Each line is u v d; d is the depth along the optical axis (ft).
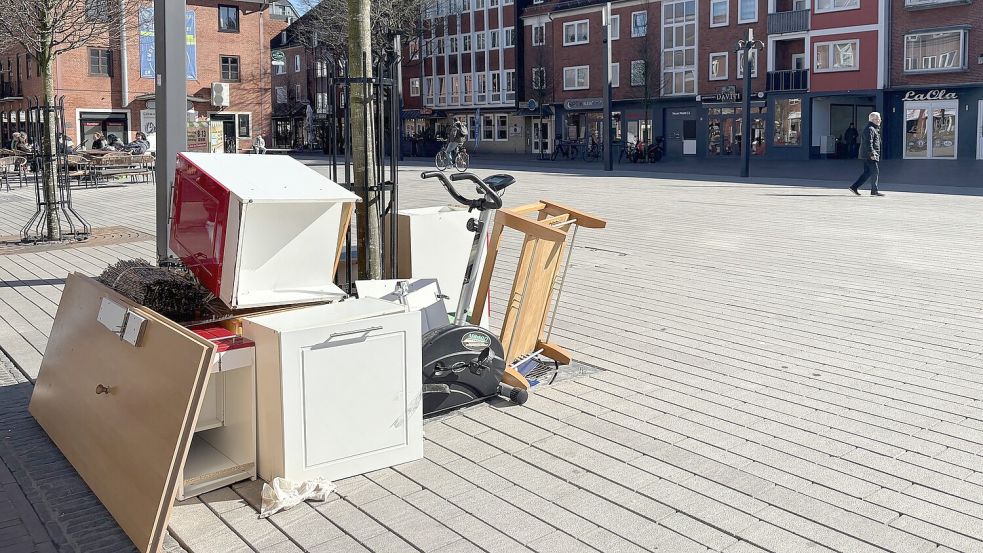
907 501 12.99
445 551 11.69
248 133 159.12
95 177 88.58
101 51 147.74
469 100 208.33
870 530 12.08
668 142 167.43
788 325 24.13
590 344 22.30
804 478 13.85
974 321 24.18
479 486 13.74
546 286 19.21
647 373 19.65
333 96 21.21
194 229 15.69
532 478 14.02
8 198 72.54
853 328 23.65
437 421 16.71
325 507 13.10
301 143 250.57
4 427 16.75
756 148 154.51
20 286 31.73
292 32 245.24
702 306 26.78
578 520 12.53
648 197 66.03
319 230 14.89
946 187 72.38
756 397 17.88
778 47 150.82
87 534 12.38
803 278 31.22
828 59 142.00
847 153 144.36
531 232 17.20
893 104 137.49
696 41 159.63
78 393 15.42
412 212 20.43
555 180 88.89
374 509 12.98
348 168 21.03
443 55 213.87
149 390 13.04
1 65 172.24
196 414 11.99
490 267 17.93
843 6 139.13
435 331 16.79
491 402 17.72
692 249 38.73
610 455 14.90
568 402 17.69
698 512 12.71
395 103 20.77
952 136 131.85
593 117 180.55
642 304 27.22
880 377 19.12
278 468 13.58
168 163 26.45
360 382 14.05
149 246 42.34
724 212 54.13
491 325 24.80
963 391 18.08
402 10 157.38
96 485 13.58
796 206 57.06
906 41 133.80
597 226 19.22
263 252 14.53
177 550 11.98
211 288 15.14
